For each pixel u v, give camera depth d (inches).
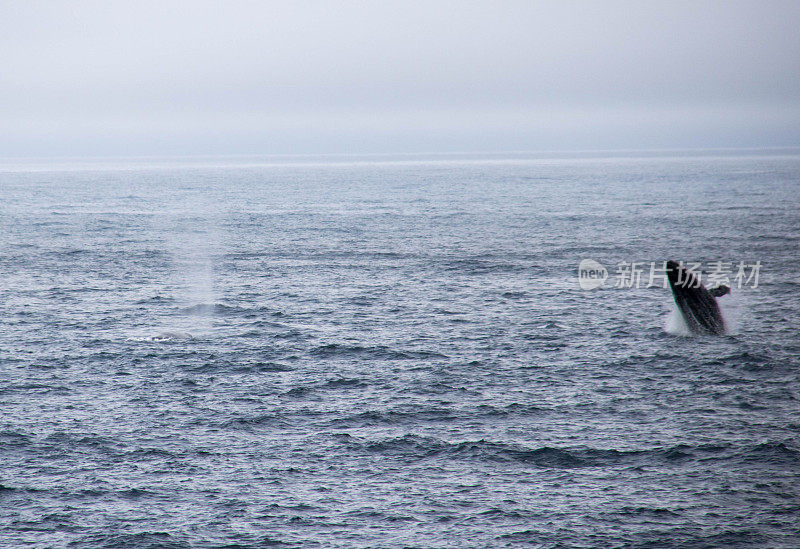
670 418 3747.5
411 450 3383.4
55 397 4089.6
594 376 4456.2
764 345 5073.8
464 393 4160.9
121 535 2701.8
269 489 3024.1
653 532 2706.7
